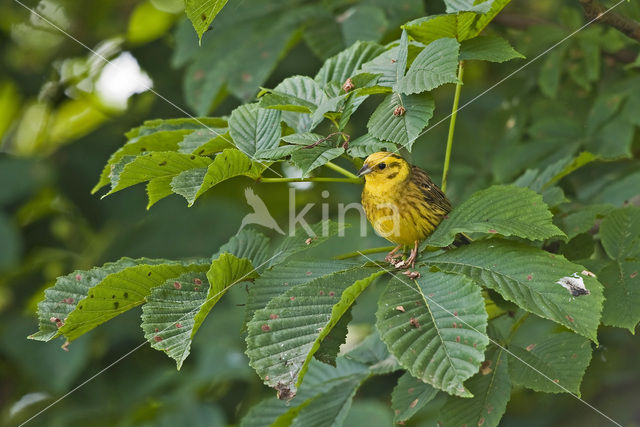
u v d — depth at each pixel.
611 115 10.27
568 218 7.48
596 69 10.58
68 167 13.03
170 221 12.68
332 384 7.66
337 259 6.06
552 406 11.61
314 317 5.17
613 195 9.72
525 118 11.47
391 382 11.40
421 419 10.05
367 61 6.78
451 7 6.30
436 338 4.91
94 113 15.34
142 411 11.28
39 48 14.23
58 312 5.85
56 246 13.54
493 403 5.97
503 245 5.65
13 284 13.12
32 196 13.05
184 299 5.61
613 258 6.68
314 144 5.70
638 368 11.54
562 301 5.12
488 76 13.76
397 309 5.12
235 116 6.28
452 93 13.24
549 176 8.06
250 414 7.69
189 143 6.36
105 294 5.66
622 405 11.29
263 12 10.71
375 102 11.58
